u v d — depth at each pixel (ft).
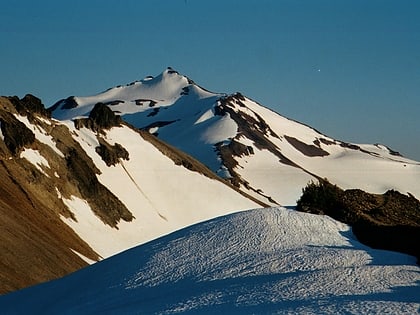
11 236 227.40
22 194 305.12
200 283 110.83
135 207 419.74
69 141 415.64
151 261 122.62
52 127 410.72
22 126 354.33
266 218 128.88
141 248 132.16
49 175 350.23
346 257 113.29
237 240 123.65
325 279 104.27
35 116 406.62
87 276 128.36
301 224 126.41
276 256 116.16
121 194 422.82
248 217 130.11
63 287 127.95
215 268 115.55
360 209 132.77
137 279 117.50
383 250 117.29
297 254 115.96
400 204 138.10
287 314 90.48
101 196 381.40
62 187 352.90
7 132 340.80
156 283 114.52
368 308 90.84
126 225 384.68
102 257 309.42
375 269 107.14
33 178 328.08
